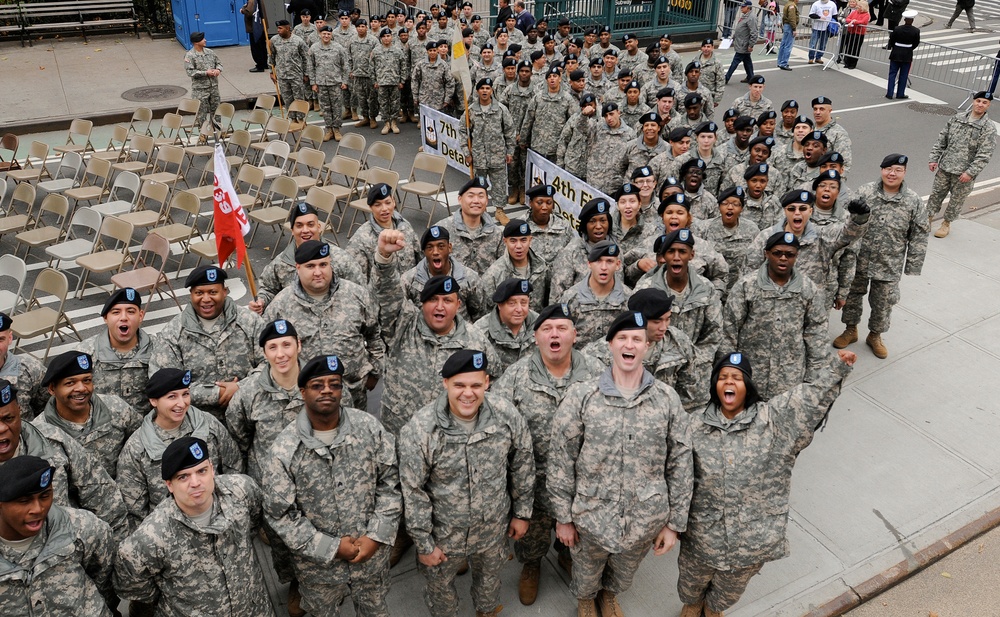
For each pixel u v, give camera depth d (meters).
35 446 4.14
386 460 4.31
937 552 5.65
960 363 7.95
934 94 18.25
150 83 17.25
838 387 4.05
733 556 4.36
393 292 5.51
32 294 7.95
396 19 17.05
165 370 4.37
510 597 5.16
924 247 7.59
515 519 4.51
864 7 20.14
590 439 4.26
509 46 14.37
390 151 11.41
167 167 13.14
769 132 10.10
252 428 4.78
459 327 5.05
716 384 4.22
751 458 4.27
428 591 4.65
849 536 5.77
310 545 4.07
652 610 5.09
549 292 6.44
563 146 10.63
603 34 14.73
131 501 4.44
